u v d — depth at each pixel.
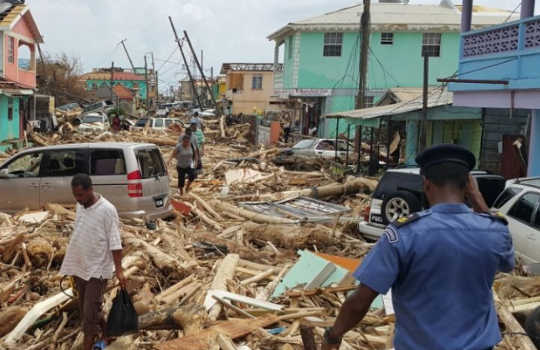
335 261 7.90
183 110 75.00
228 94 61.25
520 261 8.08
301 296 6.68
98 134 34.91
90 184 5.33
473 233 2.65
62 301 6.39
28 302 6.89
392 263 2.62
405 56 34.16
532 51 12.41
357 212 13.23
